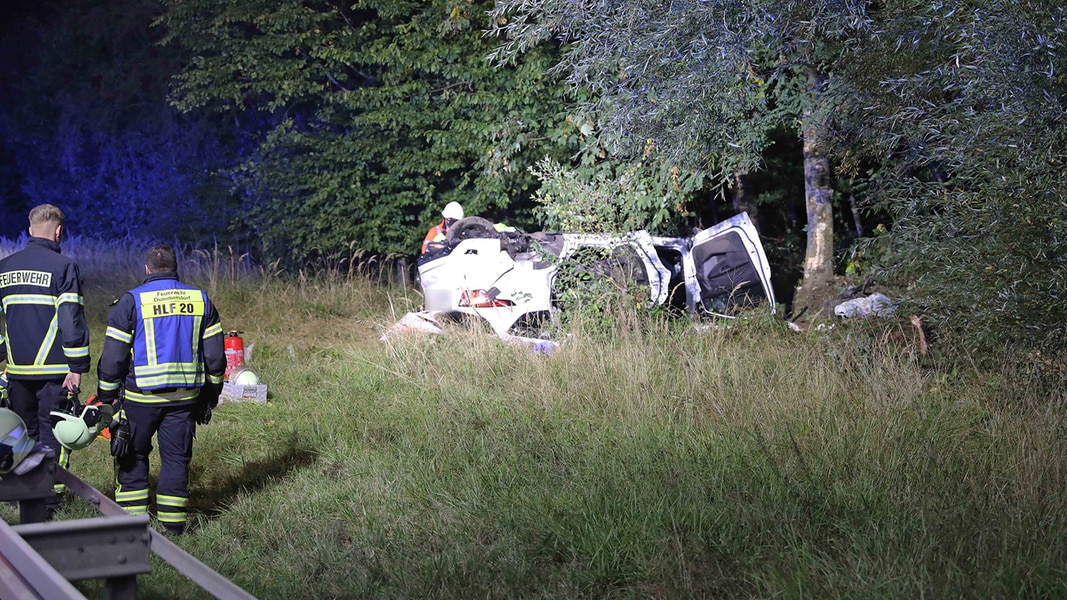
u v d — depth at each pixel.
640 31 8.41
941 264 7.18
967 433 6.15
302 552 4.83
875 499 4.97
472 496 5.44
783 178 13.92
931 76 7.10
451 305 9.38
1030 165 6.46
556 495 5.36
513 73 13.67
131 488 5.13
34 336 5.44
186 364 5.05
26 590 2.91
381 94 14.62
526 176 13.91
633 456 5.93
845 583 4.06
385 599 4.32
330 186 14.95
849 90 8.49
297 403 8.03
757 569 4.36
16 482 4.09
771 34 8.13
